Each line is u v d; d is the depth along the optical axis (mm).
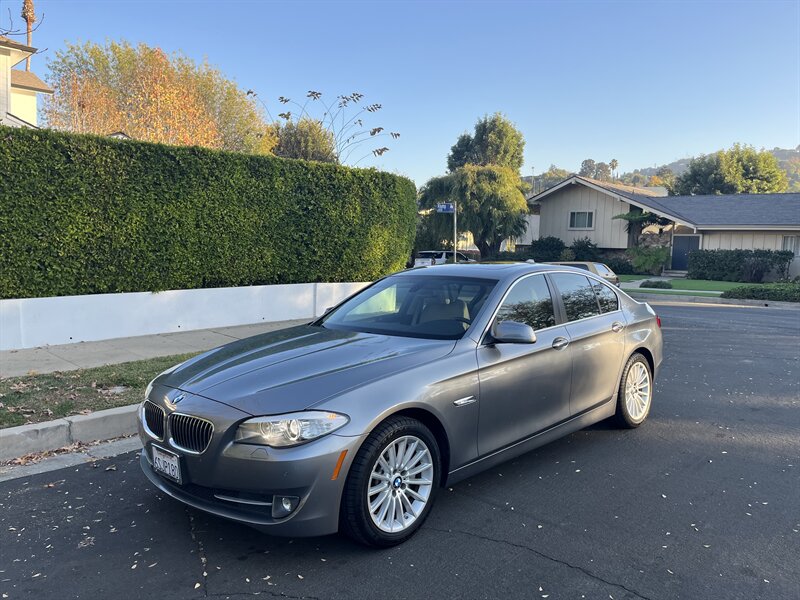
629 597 3018
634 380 5707
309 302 12078
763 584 3131
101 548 3477
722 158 49375
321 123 19734
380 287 5152
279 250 11648
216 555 3402
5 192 8305
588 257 33938
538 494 4242
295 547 3492
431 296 4684
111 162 9266
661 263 30984
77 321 9125
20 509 3971
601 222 34125
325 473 3160
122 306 9570
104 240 9320
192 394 3508
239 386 3469
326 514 3197
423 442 3617
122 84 32250
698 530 3723
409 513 3574
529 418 4406
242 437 3193
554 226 36125
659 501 4141
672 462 4883
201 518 3850
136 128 23891
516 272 4797
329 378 3467
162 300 10031
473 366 3945
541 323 4688
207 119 28188
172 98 24531
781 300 18969
